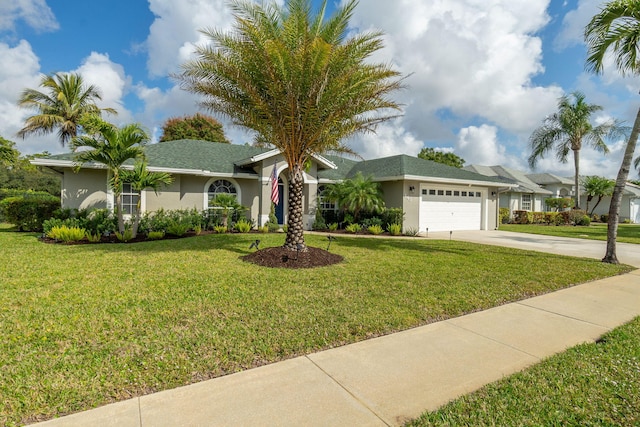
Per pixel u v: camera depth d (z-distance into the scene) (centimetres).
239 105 931
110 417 257
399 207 1841
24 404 269
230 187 1816
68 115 2445
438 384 313
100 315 467
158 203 1592
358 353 375
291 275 730
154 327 429
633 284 725
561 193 3925
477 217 2152
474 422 259
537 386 310
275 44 782
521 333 442
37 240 1246
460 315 509
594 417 267
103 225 1316
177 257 918
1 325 426
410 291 619
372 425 253
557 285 693
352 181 1803
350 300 557
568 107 2661
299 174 958
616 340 417
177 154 1759
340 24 884
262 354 366
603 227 2644
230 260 886
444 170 2058
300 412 267
